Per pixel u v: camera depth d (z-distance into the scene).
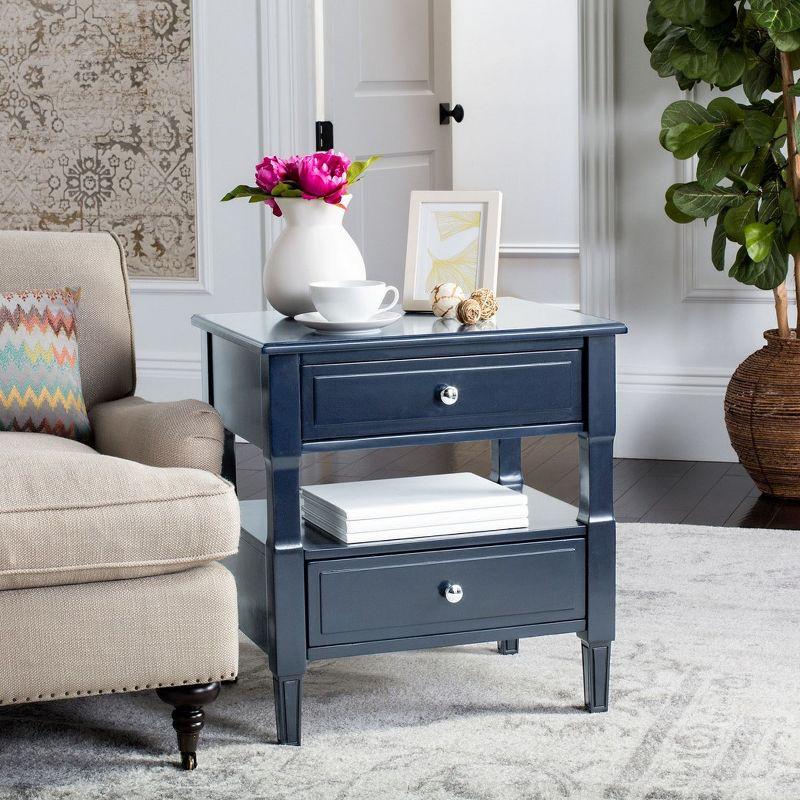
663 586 2.95
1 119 4.89
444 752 2.09
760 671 2.42
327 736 2.16
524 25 6.27
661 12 3.60
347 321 2.16
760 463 3.74
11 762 2.07
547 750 2.08
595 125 4.30
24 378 2.47
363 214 4.70
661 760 2.04
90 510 1.92
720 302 4.29
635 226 4.33
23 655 1.92
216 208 4.75
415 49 4.99
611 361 2.22
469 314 2.22
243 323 2.35
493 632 2.21
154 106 4.75
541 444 4.62
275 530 2.08
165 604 1.97
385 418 2.12
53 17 4.79
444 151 5.21
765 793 1.91
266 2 4.59
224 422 2.44
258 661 2.55
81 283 2.67
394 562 2.14
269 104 4.64
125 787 1.97
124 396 2.71
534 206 6.36
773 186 3.71
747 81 3.77
